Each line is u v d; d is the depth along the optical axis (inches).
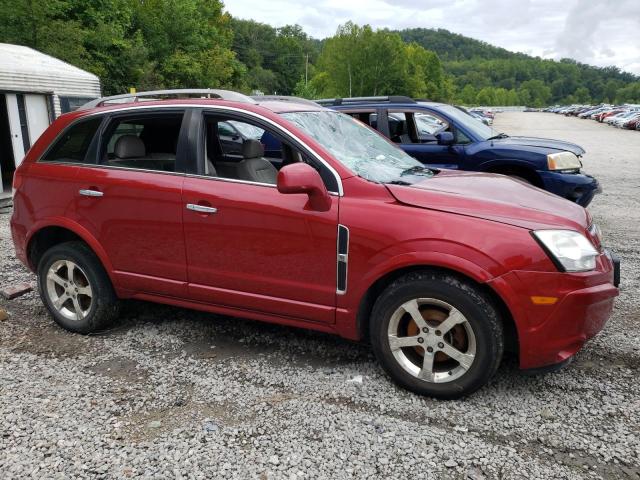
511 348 126.0
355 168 137.8
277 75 4429.1
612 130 1654.8
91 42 1183.6
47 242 176.2
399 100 318.7
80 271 163.3
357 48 2677.2
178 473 103.0
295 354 152.3
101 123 160.4
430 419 120.3
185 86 1684.3
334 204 130.1
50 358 150.9
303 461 106.2
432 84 4079.7
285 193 125.9
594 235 131.6
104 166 158.6
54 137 167.8
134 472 103.3
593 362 146.6
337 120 163.3
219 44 2143.2
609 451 109.1
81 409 124.6
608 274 125.4
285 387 134.1
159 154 162.4
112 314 165.9
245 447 110.7
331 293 132.5
